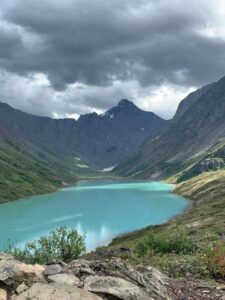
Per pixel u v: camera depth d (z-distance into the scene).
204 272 23.22
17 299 13.79
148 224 167.12
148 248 32.25
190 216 164.38
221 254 24.39
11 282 14.91
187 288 19.75
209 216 144.75
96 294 15.06
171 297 17.83
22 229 152.12
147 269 20.69
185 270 24.00
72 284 15.60
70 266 18.08
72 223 168.25
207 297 18.55
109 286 15.55
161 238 32.97
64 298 13.82
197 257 26.62
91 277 16.17
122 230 152.38
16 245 122.81
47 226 159.62
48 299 13.72
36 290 14.16
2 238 134.38
